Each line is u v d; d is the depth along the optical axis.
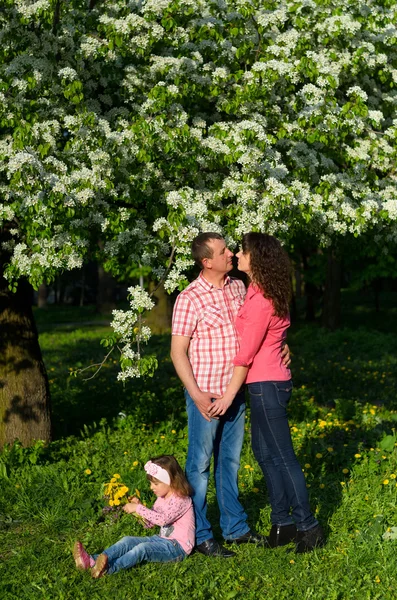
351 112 6.07
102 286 32.66
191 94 6.20
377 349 16.16
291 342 18.42
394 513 4.99
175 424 8.05
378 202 6.58
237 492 4.64
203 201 5.83
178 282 5.42
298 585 4.04
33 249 5.55
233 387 4.37
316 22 6.72
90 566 4.21
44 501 5.61
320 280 21.08
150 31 6.00
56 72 6.10
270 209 5.56
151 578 4.15
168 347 17.12
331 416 8.32
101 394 10.38
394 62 7.08
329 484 5.66
